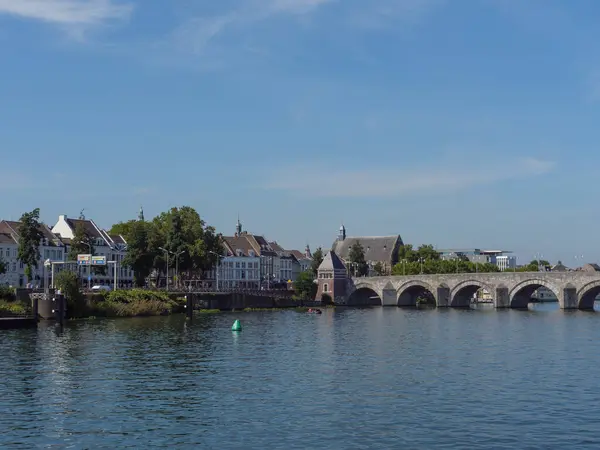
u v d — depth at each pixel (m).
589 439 43.06
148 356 77.56
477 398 54.56
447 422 47.06
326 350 84.94
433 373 66.56
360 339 99.56
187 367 69.75
